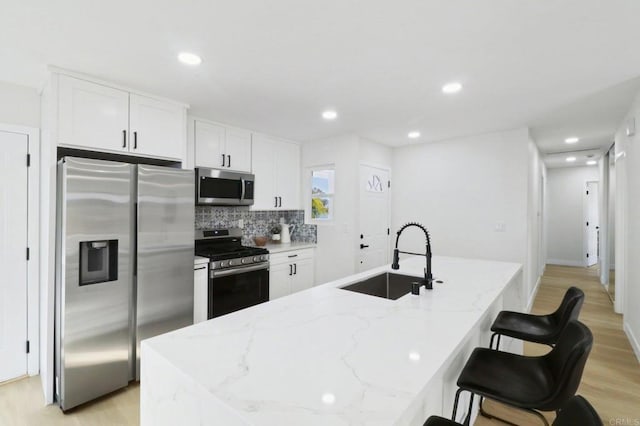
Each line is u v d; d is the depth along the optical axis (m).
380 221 4.51
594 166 6.83
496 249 3.83
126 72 2.21
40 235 2.49
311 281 4.26
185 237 2.63
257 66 2.13
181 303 2.61
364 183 4.19
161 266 2.48
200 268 2.93
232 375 0.94
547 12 1.54
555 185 7.27
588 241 6.95
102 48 1.89
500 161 3.80
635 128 2.73
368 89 2.52
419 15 1.58
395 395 0.84
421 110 3.02
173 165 2.97
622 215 3.74
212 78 2.32
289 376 0.94
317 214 4.43
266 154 4.01
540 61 2.04
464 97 2.69
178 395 0.98
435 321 1.40
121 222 2.27
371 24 1.66
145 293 2.40
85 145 2.26
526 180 3.62
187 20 1.62
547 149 4.94
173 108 2.74
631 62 2.04
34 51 1.92
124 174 2.29
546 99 2.71
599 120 3.31
